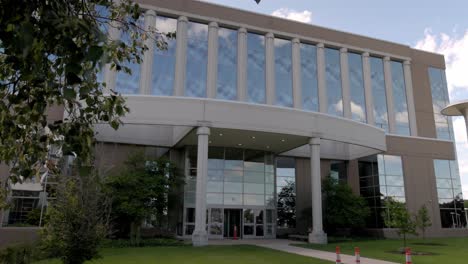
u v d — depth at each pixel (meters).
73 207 10.59
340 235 35.56
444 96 46.88
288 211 35.69
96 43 2.68
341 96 41.00
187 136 27.91
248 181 32.31
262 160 33.38
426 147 39.84
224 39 37.28
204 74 35.84
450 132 45.94
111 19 4.71
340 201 32.94
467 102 24.38
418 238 34.66
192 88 35.03
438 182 39.50
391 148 38.03
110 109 4.10
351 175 38.81
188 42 35.97
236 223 31.33
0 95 3.95
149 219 26.47
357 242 28.69
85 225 10.68
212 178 31.30
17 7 2.68
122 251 20.20
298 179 36.50
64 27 2.57
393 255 19.61
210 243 25.77
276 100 37.72
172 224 29.83
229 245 24.02
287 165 36.88
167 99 24.89
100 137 29.48
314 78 40.12
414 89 45.16
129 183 24.59
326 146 37.88
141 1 34.91
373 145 31.33
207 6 36.88
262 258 17.56
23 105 3.96
